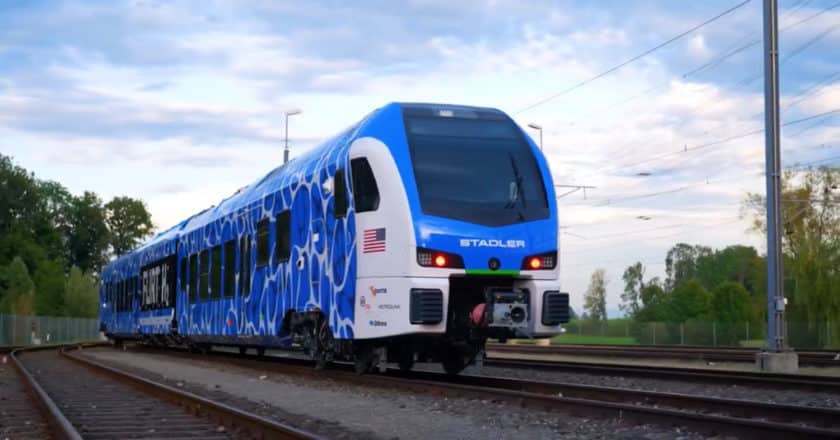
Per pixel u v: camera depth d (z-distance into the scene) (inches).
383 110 607.5
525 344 1798.7
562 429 391.5
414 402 500.1
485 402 486.3
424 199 555.5
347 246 593.9
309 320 676.1
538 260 571.2
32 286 3366.1
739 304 2613.2
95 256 4845.0
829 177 1803.6
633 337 2241.6
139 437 386.3
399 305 545.3
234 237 862.5
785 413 403.2
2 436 404.2
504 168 585.9
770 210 820.6
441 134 587.5
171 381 718.5
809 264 1776.6
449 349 653.3
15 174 4330.7
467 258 550.9
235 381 702.5
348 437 382.0
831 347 1755.7
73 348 1806.1
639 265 4434.1
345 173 603.5
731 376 627.8
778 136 825.5
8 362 1125.1
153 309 1248.2
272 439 355.9
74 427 416.8
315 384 634.2
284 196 721.0
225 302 878.4
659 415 389.1
